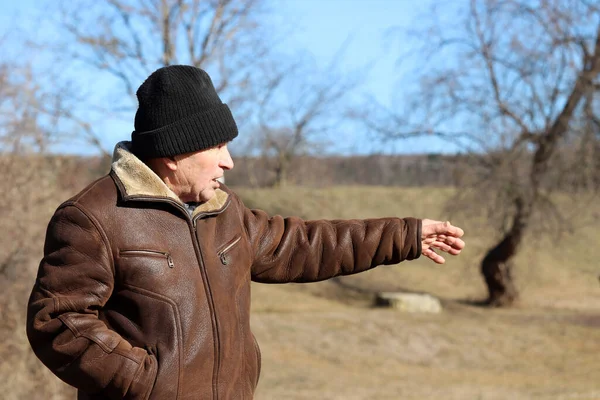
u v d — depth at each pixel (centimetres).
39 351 249
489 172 2345
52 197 1080
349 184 3881
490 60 2283
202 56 2027
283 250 299
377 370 1633
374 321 2075
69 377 246
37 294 251
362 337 1912
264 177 3959
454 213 2416
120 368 243
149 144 263
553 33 2217
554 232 2367
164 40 1938
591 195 2281
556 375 1603
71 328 245
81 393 267
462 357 1803
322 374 1531
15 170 1053
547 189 2322
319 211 3381
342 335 1917
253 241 292
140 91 267
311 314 2209
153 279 256
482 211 2384
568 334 2050
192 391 254
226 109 273
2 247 978
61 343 245
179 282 259
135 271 255
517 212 2377
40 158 1134
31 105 1191
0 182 1030
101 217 255
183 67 270
